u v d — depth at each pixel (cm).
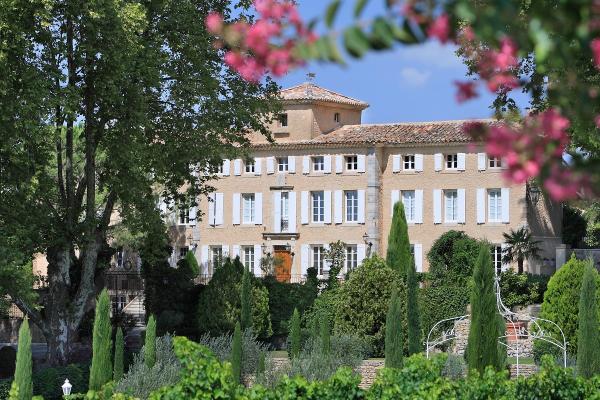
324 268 7119
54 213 4459
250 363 4209
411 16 561
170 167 4700
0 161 3938
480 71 641
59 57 4144
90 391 2220
